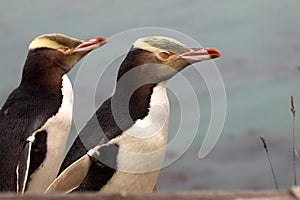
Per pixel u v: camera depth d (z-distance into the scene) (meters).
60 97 21.27
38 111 21.00
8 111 21.08
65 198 15.00
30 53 21.80
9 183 20.34
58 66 21.69
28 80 21.61
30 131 20.64
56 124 20.88
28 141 20.44
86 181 20.20
